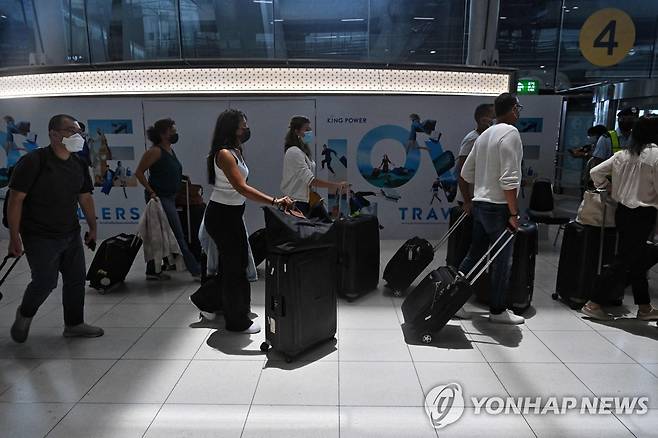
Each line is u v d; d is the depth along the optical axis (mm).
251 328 3078
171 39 8297
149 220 4113
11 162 5793
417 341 2932
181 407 2203
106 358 2717
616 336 3014
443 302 2836
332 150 5578
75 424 2070
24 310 2863
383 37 9273
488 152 3000
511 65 10188
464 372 2537
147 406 2215
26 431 2020
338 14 9195
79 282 2965
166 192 4160
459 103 5492
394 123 5523
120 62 5359
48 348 2854
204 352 2791
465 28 9094
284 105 5488
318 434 2006
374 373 2523
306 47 9398
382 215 5758
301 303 2607
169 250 4184
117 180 5715
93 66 5406
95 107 5559
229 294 2984
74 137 2691
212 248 3502
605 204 3270
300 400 2260
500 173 2947
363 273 3748
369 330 3111
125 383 2426
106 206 5785
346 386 2389
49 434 1998
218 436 1991
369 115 5504
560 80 10039
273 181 5664
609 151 5383
